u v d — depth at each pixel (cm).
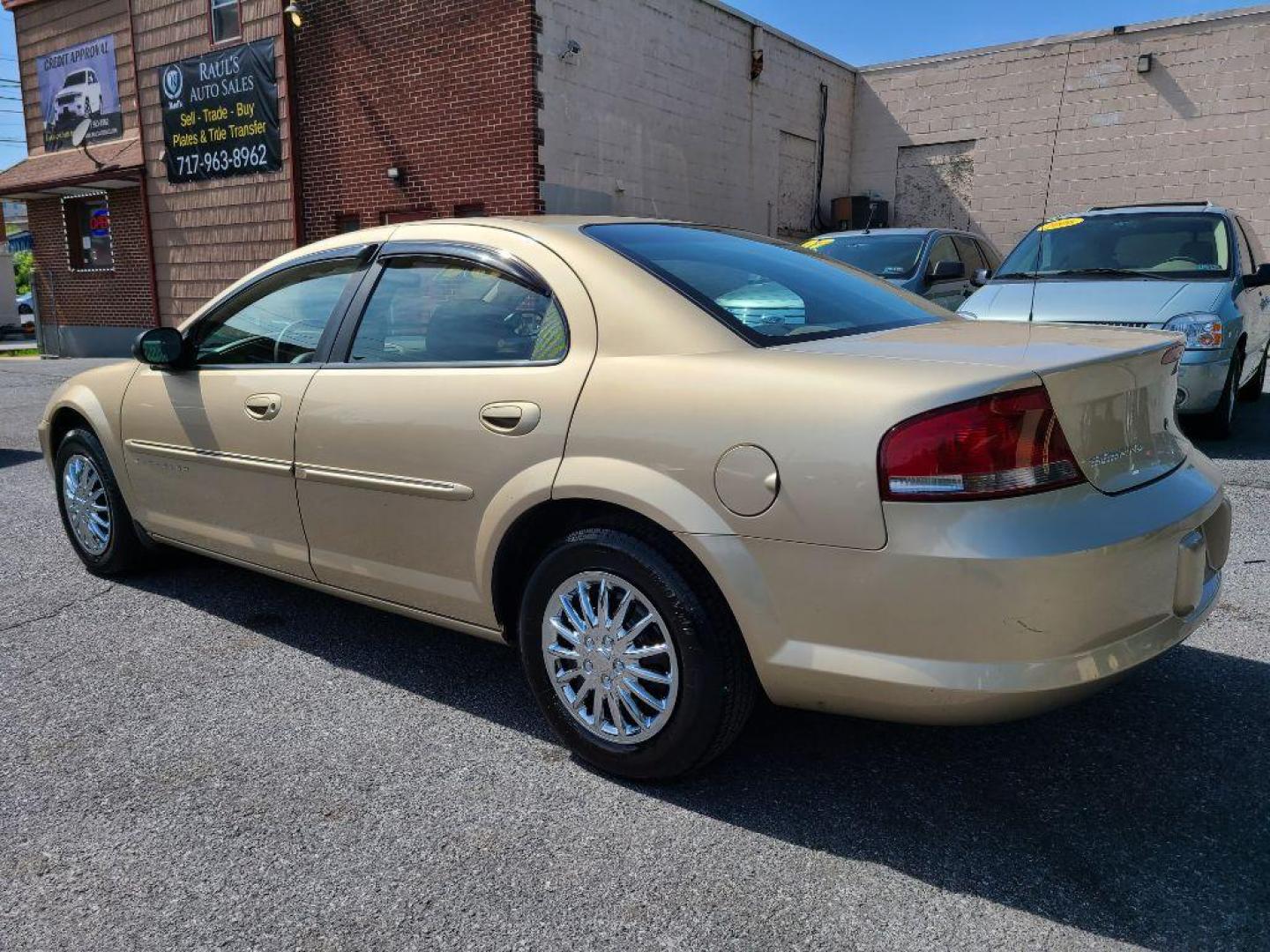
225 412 363
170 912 220
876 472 215
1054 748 286
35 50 1750
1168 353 256
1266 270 713
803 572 227
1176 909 215
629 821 254
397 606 325
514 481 274
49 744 296
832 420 223
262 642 378
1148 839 241
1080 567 210
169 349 374
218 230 1517
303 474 335
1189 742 287
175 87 1512
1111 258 728
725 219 1535
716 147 1491
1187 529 238
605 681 268
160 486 402
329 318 341
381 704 323
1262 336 842
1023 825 248
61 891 227
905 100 1756
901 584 215
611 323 269
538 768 281
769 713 313
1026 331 282
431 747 294
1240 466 631
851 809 257
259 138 1423
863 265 895
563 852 240
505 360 288
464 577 297
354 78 1319
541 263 289
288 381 342
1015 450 212
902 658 219
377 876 231
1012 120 1647
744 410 236
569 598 275
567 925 214
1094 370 226
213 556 395
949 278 818
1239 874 227
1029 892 222
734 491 235
